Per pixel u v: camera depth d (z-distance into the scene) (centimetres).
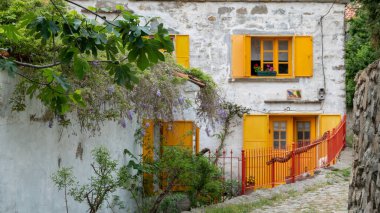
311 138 2064
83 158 1027
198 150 1784
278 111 2030
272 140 2052
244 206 1377
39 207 892
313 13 2044
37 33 672
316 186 1614
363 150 796
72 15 756
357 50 2383
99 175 991
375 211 702
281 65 2061
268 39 2055
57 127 941
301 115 2044
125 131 1212
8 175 821
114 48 675
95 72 964
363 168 789
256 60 2059
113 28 630
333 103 2047
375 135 729
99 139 1080
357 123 848
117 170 1143
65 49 660
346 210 1284
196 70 1498
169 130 1436
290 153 1698
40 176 898
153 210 1238
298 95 2038
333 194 1489
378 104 718
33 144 880
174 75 1301
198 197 1421
